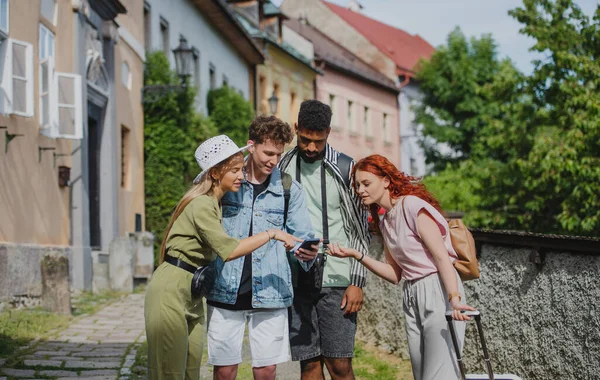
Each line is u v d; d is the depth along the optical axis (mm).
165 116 19250
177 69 19297
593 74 19000
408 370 7453
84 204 13953
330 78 42844
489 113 40188
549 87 20219
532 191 21438
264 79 34625
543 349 5453
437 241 4281
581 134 18062
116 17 16859
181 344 4422
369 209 4844
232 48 29688
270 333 4598
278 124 4461
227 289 4512
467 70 40469
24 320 9211
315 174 5000
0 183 10344
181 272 4422
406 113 51156
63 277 10297
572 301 5109
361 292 4887
